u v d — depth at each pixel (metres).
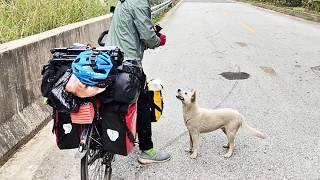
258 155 4.58
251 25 18.48
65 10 9.21
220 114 4.36
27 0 7.73
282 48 11.93
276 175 4.12
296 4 30.45
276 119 5.75
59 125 3.11
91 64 2.88
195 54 10.91
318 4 24.52
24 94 5.17
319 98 6.82
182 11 26.98
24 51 5.21
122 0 4.00
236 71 8.84
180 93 4.27
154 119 4.30
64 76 2.96
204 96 6.86
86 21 9.45
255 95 6.96
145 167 4.29
